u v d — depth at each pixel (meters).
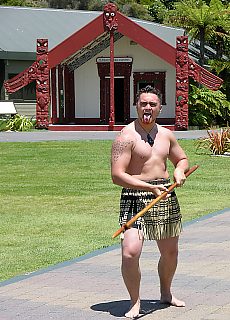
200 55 41.81
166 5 69.06
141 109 6.69
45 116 36.91
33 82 41.56
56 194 16.39
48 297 7.63
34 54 40.66
